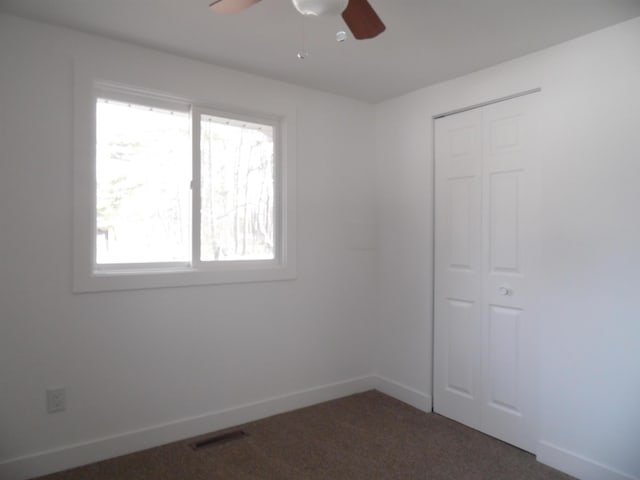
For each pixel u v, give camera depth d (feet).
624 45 6.81
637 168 6.65
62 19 6.97
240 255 9.37
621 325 6.79
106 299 7.70
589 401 7.14
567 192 7.47
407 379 10.43
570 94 7.46
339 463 7.64
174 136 8.68
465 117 9.30
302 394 10.05
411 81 9.61
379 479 7.16
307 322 10.16
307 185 10.14
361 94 10.55
